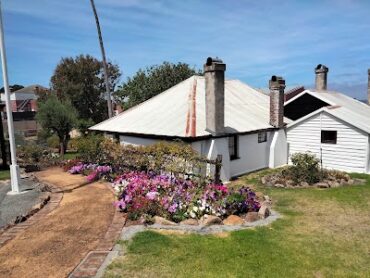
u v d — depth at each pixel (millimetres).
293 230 8180
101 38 24797
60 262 6242
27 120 48781
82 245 6961
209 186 9766
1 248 6883
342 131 16359
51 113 23312
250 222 8648
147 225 8070
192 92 17359
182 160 12031
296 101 20984
